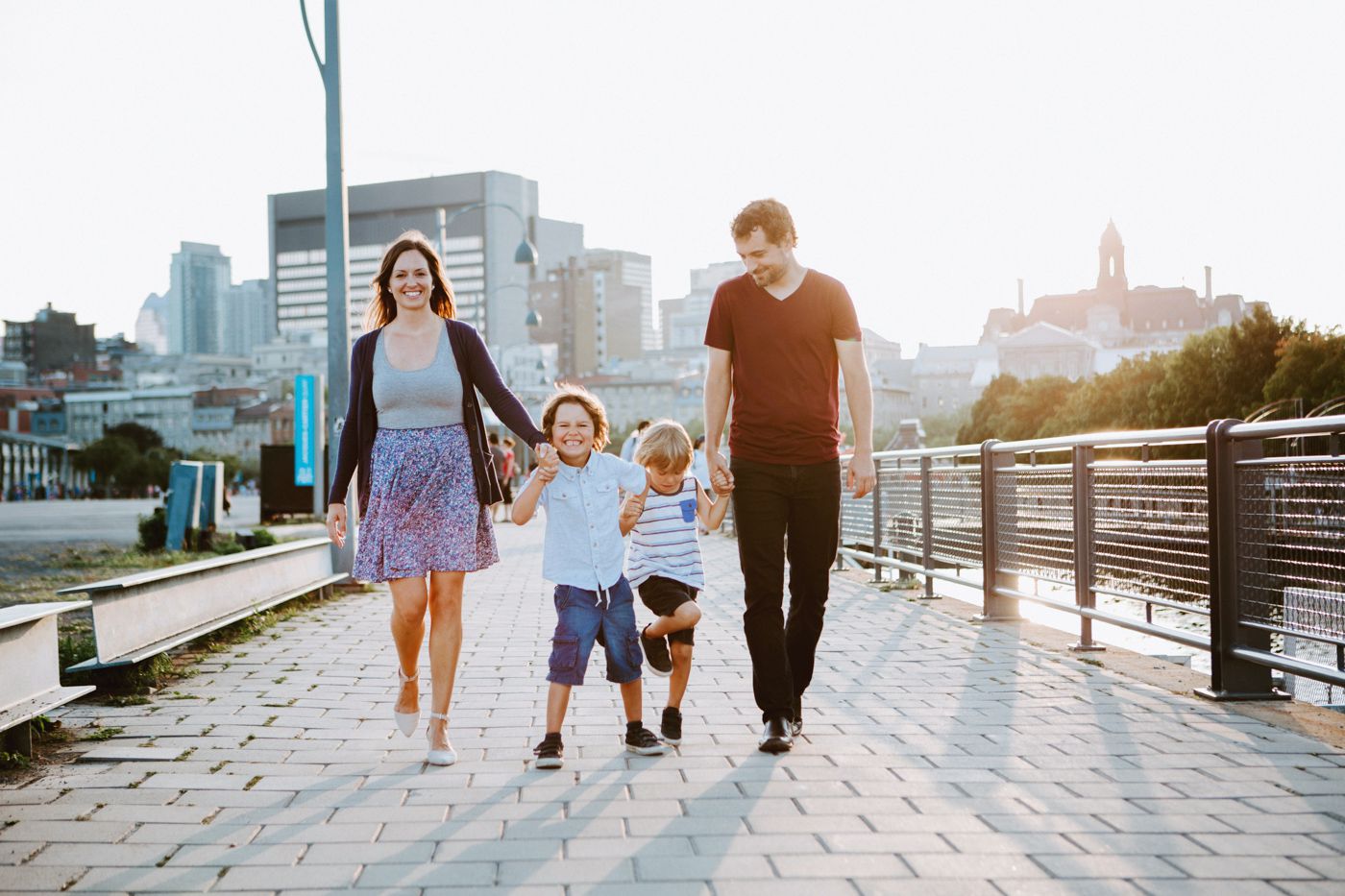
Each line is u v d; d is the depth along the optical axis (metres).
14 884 3.07
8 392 198.25
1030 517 7.89
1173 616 6.34
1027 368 170.38
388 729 5.02
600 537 4.54
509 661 6.89
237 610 7.80
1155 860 3.19
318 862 3.23
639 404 186.88
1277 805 3.71
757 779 4.08
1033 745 4.55
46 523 30.20
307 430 20.75
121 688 5.82
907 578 11.29
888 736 4.74
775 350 4.55
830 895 2.94
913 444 36.53
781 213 4.52
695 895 2.94
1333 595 4.76
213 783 4.10
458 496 4.46
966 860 3.19
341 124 11.31
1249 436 5.26
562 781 4.09
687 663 4.79
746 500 4.57
